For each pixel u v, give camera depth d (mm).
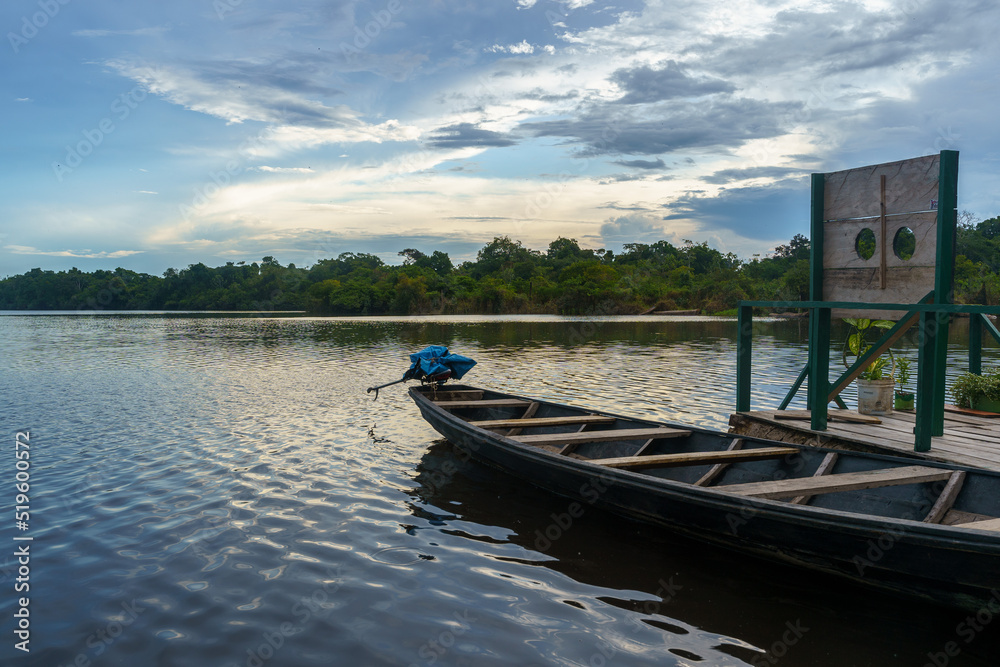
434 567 5168
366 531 5930
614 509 6164
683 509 5379
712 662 3820
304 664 3791
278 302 83750
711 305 63500
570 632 4176
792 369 17547
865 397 8180
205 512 6363
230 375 16500
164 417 11055
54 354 22469
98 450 8734
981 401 8125
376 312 71062
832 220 7148
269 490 7078
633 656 3891
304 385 14758
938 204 5820
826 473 5648
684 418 10758
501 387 14344
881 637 4109
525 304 69875
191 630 4176
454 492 7129
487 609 4484
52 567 5102
